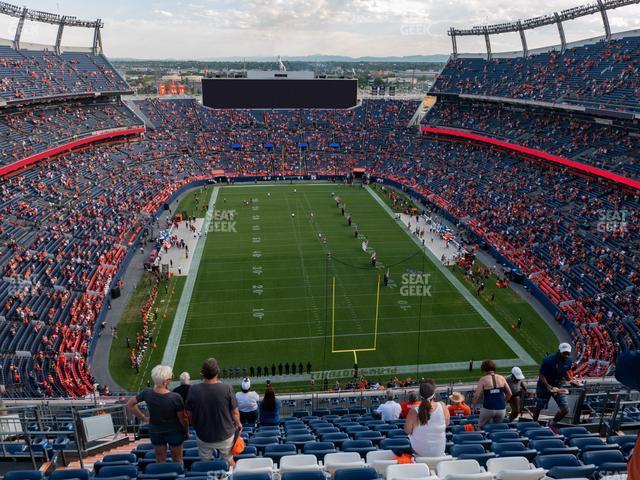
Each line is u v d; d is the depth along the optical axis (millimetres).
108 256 48250
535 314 41719
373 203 73812
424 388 9219
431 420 9219
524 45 83000
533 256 49281
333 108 97500
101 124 79000
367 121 99375
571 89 65688
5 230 46938
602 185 56562
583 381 22594
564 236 50281
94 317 38781
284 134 96250
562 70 70938
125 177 71688
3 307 36750
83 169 68312
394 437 12648
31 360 32219
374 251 54594
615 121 59781
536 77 74375
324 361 34688
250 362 34531
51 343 34094
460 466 8383
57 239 48406
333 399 25500
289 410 24703
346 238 58656
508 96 75500
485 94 80750
